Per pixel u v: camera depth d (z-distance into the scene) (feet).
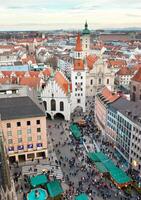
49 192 273.13
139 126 308.81
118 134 370.12
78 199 260.83
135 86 528.22
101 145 392.47
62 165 338.75
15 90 401.49
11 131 342.03
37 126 350.23
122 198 274.98
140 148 310.65
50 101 498.69
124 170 327.88
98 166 318.65
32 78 571.28
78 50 519.19
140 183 293.43
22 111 346.74
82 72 524.93
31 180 291.58
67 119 503.20
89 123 477.36
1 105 348.59
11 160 352.28
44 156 362.94
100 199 273.95
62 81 540.52
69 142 402.72
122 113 353.72
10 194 180.55
